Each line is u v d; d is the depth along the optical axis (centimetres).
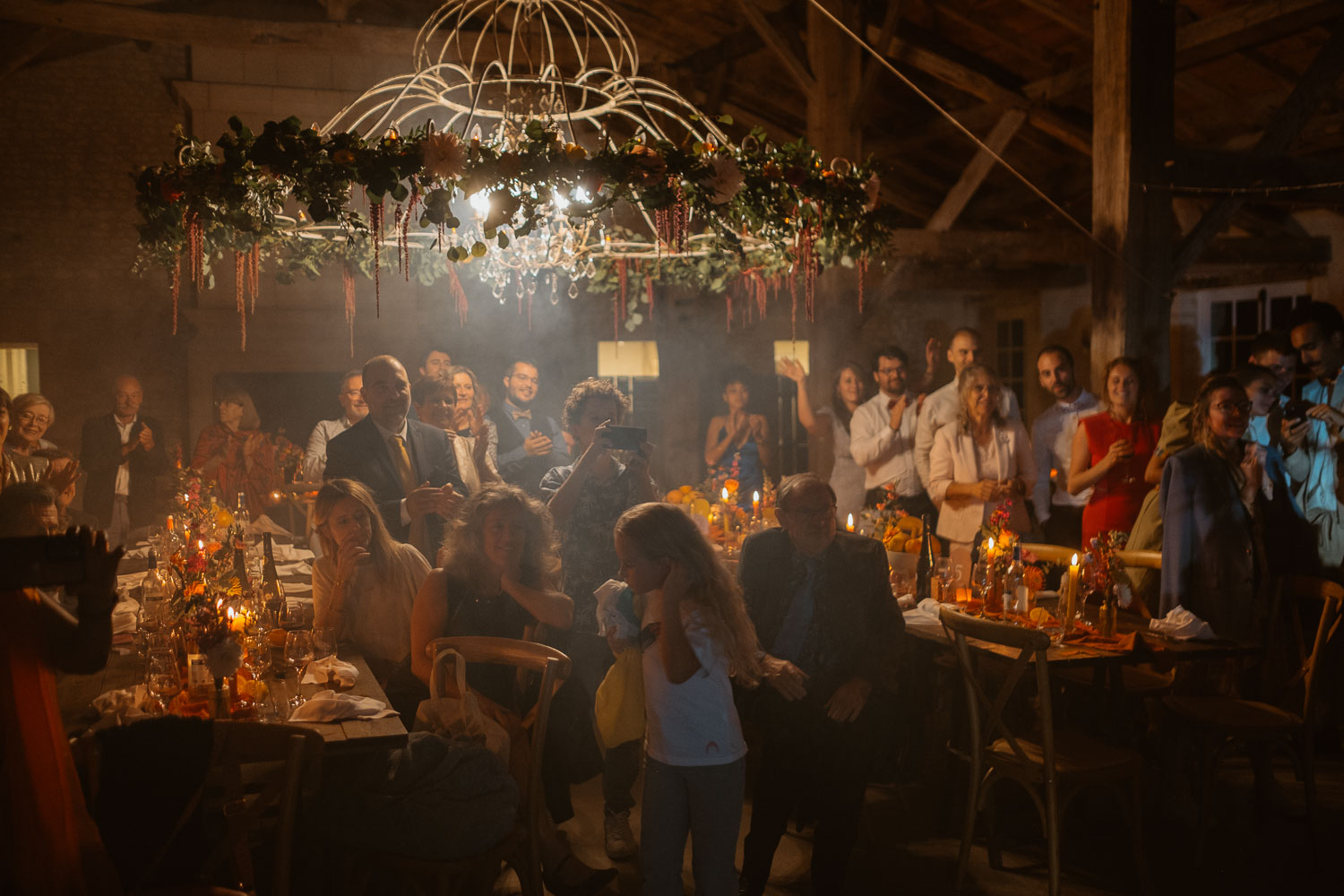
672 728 241
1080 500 556
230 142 336
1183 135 781
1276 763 438
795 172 373
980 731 332
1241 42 599
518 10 418
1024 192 926
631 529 243
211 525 495
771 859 301
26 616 198
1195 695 391
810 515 297
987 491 475
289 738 220
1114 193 568
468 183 332
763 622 301
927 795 405
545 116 401
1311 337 512
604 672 327
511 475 545
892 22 715
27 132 886
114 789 211
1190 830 369
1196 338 884
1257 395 460
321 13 851
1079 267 912
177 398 921
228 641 265
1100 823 373
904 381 582
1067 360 558
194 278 384
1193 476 400
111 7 746
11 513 241
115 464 708
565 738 312
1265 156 579
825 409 644
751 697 323
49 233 893
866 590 300
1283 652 429
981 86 775
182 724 216
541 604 306
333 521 330
